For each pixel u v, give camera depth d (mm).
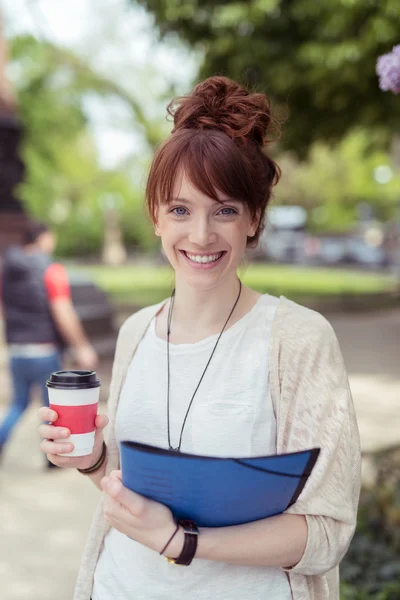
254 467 1334
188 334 1655
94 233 42000
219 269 1573
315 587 1542
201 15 9016
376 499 3963
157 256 34812
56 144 22969
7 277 5406
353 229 36406
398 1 7668
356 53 8156
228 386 1573
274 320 1593
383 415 6914
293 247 34656
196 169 1481
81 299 10414
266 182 1596
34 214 27547
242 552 1378
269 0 8328
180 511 1392
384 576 3328
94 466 1658
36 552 4117
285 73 8805
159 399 1630
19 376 5484
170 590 1521
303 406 1503
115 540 1655
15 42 19438
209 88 1576
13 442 6336
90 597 1683
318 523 1407
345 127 10352
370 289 20656
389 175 38250
